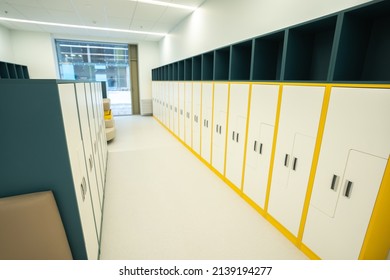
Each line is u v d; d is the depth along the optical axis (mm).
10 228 936
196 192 2615
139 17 5184
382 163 1132
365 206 1228
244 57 2729
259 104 2088
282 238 1852
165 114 6191
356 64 1541
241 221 2070
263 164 2090
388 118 1092
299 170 1673
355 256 1308
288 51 1881
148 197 2488
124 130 6027
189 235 1870
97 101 2902
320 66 1925
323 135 1450
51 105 938
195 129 3840
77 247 1138
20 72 6242
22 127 932
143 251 1686
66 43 7496
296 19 2170
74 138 1178
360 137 1225
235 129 2539
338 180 1370
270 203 2031
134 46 8258
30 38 6691
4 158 943
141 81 8445
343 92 1296
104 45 8031
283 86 1771
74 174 1084
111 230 1924
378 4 1228
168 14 4961
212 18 3928
